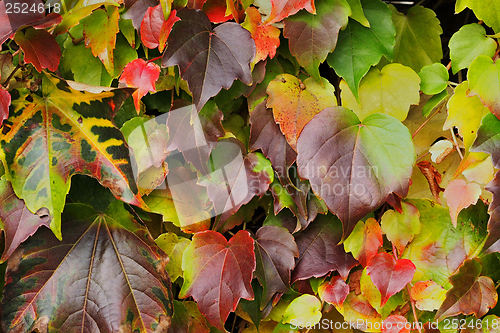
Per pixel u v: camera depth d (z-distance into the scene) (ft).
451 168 2.83
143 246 2.63
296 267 2.74
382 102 2.70
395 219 2.73
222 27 2.59
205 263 2.66
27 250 2.57
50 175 2.53
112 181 2.56
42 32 2.55
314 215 2.71
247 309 2.74
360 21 2.66
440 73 2.72
